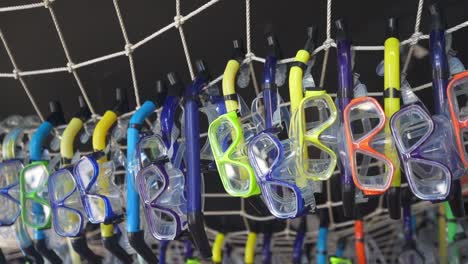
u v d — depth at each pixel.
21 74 0.97
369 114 0.70
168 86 0.92
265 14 0.93
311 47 0.76
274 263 1.50
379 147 0.69
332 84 0.96
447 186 0.66
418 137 0.70
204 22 0.95
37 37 1.00
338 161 0.75
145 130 0.89
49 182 0.85
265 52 0.96
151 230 0.79
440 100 0.68
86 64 0.95
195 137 0.77
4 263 1.13
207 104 0.82
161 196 0.79
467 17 0.89
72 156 0.89
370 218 1.37
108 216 0.82
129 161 0.82
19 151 0.96
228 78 0.78
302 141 0.71
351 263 1.33
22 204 0.87
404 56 0.85
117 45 1.00
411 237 1.31
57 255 1.00
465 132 0.69
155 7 0.94
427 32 0.88
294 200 0.73
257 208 0.82
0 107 1.13
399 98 0.70
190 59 0.99
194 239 0.76
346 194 0.71
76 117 0.93
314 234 1.44
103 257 1.28
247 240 1.42
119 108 0.90
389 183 0.67
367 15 0.91
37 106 1.11
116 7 0.89
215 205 1.32
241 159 0.74
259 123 0.79
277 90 0.78
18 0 0.95
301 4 0.92
